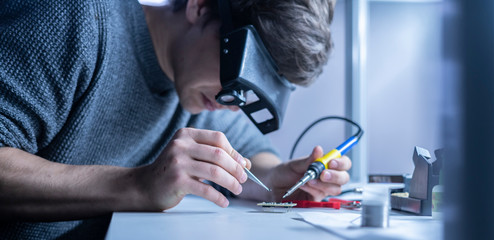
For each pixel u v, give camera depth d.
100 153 0.98
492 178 0.24
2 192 0.65
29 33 0.73
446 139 0.26
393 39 1.72
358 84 1.66
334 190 0.90
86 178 0.66
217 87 0.91
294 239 0.36
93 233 0.95
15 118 0.69
